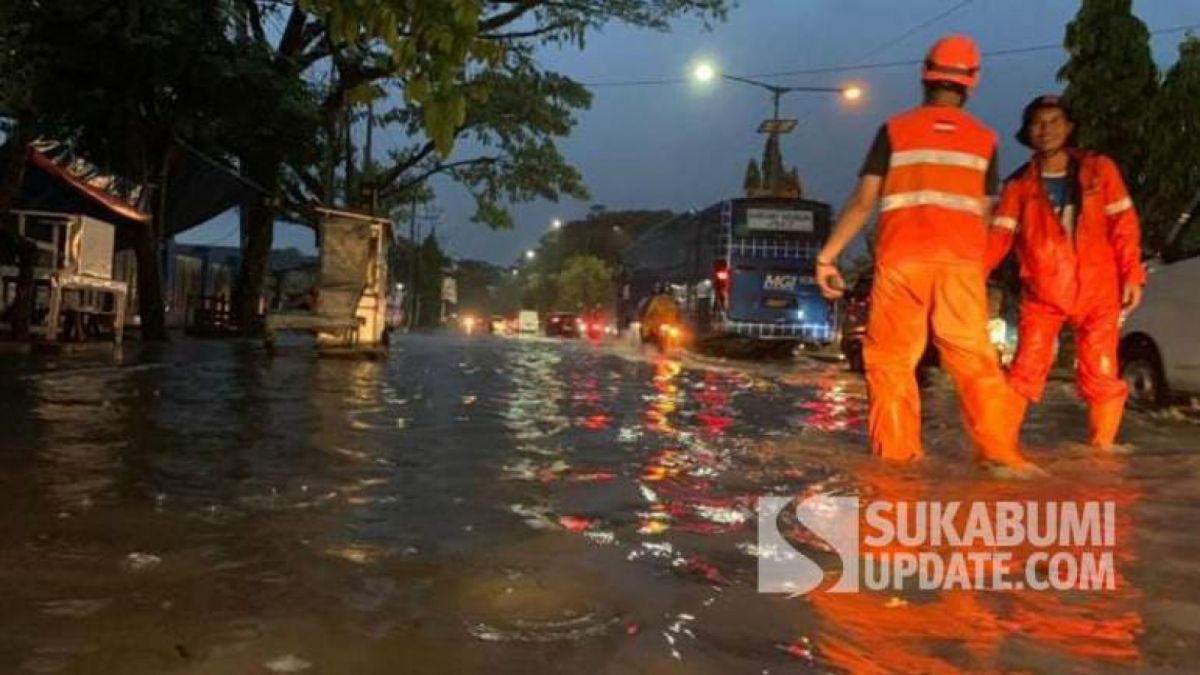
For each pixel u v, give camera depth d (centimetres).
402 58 427
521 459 614
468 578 367
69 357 1373
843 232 625
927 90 618
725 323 2489
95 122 1883
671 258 3044
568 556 396
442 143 428
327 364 1525
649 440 702
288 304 2455
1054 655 302
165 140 2045
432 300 8719
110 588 349
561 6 2377
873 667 292
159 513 454
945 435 736
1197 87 1809
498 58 435
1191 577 377
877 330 612
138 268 2033
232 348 1895
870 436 630
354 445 660
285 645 302
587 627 320
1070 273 709
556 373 1460
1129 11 1880
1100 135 1884
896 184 603
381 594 348
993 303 1692
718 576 372
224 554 391
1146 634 320
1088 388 723
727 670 288
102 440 653
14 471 541
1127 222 712
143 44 1630
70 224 1524
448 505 482
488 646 304
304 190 3241
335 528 434
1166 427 873
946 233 593
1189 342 982
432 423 787
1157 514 469
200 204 2762
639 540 419
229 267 4253
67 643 300
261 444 655
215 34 1766
